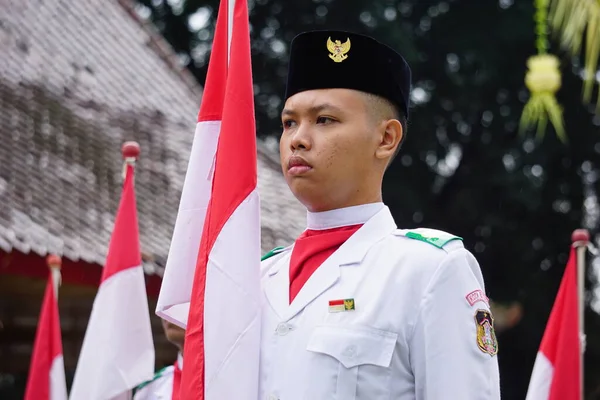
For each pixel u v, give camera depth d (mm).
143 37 13172
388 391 3021
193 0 19312
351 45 3330
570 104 18734
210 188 3787
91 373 5328
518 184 18719
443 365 3016
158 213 9656
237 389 3170
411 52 18375
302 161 3295
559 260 19812
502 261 19344
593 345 18203
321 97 3307
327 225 3357
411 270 3125
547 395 6660
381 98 3355
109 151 10195
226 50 3895
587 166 19844
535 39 18859
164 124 11562
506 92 19406
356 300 3119
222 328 3258
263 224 10250
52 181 9047
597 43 5180
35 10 11555
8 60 10492
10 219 8117
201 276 3389
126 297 5379
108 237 8797
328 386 3014
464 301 3088
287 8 18750
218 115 3852
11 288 9781
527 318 19250
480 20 19203
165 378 5938
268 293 3307
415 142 18984
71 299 10266
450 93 19141
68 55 11383
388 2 19031
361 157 3311
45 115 10008
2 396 13938
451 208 19344
